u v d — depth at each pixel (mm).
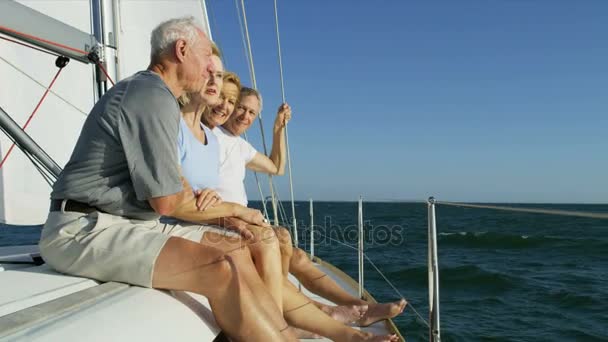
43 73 3154
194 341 1321
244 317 1403
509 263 12672
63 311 1142
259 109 2807
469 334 6094
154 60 1691
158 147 1449
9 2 2107
